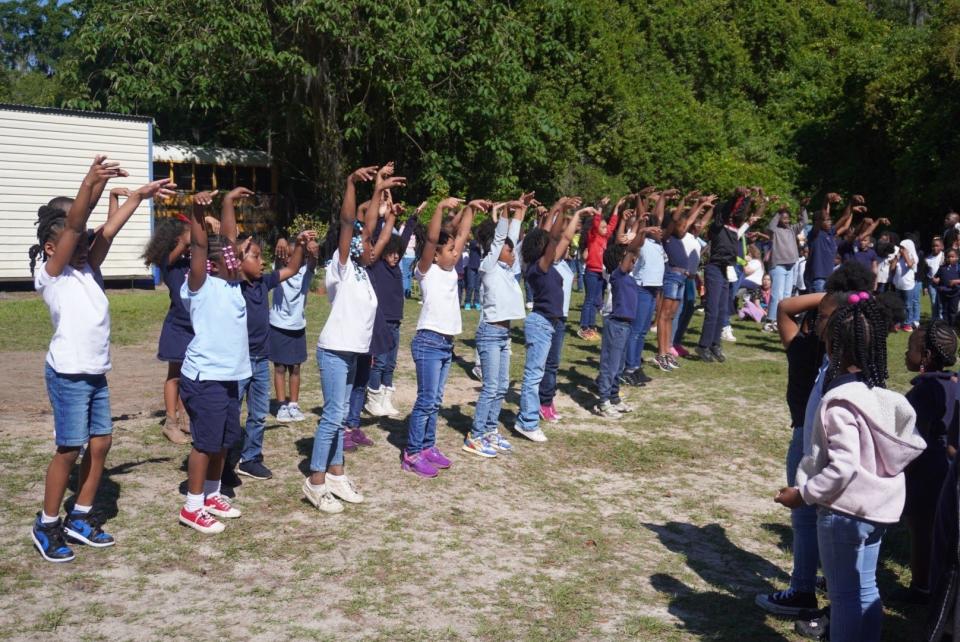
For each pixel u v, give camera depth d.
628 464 7.73
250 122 27.02
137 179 19.48
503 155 25.20
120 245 19.33
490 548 5.66
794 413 4.98
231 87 24.84
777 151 34.59
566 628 4.63
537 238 7.91
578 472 7.44
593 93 29.34
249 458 6.68
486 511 6.34
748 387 10.93
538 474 7.29
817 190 32.84
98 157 4.85
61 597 4.64
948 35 26.45
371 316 6.09
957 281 14.95
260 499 6.25
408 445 7.06
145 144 19.53
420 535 5.79
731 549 5.93
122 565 5.08
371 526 5.88
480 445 7.61
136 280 20.38
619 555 5.71
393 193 26.56
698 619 4.84
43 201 18.25
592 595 5.07
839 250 13.77
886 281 16.44
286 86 24.73
